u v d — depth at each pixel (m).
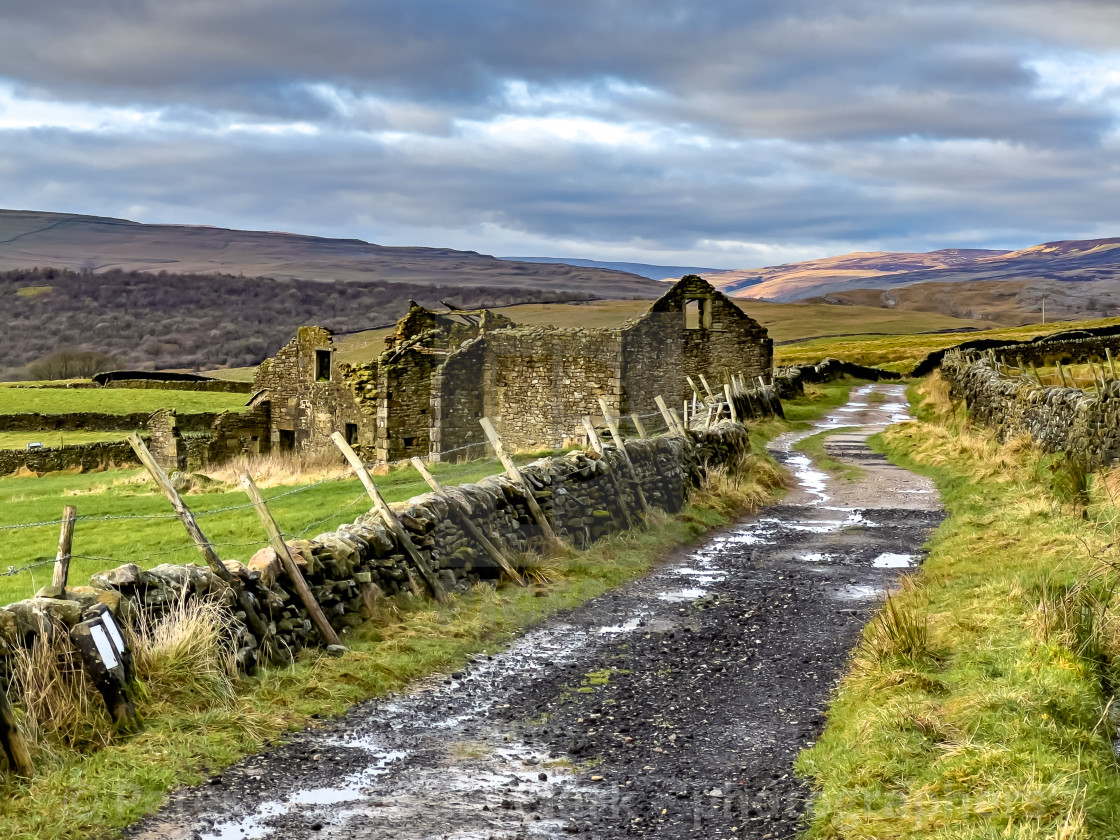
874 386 58.91
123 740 7.50
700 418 27.41
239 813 6.65
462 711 8.97
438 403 36.56
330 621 10.47
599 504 16.30
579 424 35.78
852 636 11.42
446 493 13.11
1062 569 11.83
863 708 8.27
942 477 24.19
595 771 7.64
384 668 9.67
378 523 11.91
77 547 19.00
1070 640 8.78
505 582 13.16
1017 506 16.86
